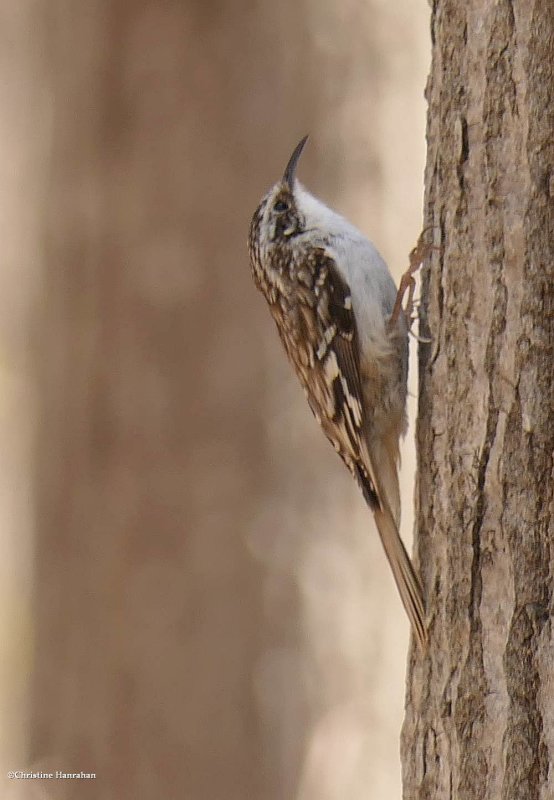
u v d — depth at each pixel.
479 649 4.99
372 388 6.50
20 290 14.88
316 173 10.42
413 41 10.64
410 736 5.40
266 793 10.20
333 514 10.36
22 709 12.04
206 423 10.22
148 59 10.32
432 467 5.35
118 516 10.27
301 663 10.30
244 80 10.29
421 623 5.35
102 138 10.41
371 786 10.45
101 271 10.38
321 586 10.35
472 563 5.05
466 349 5.18
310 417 10.30
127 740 10.26
